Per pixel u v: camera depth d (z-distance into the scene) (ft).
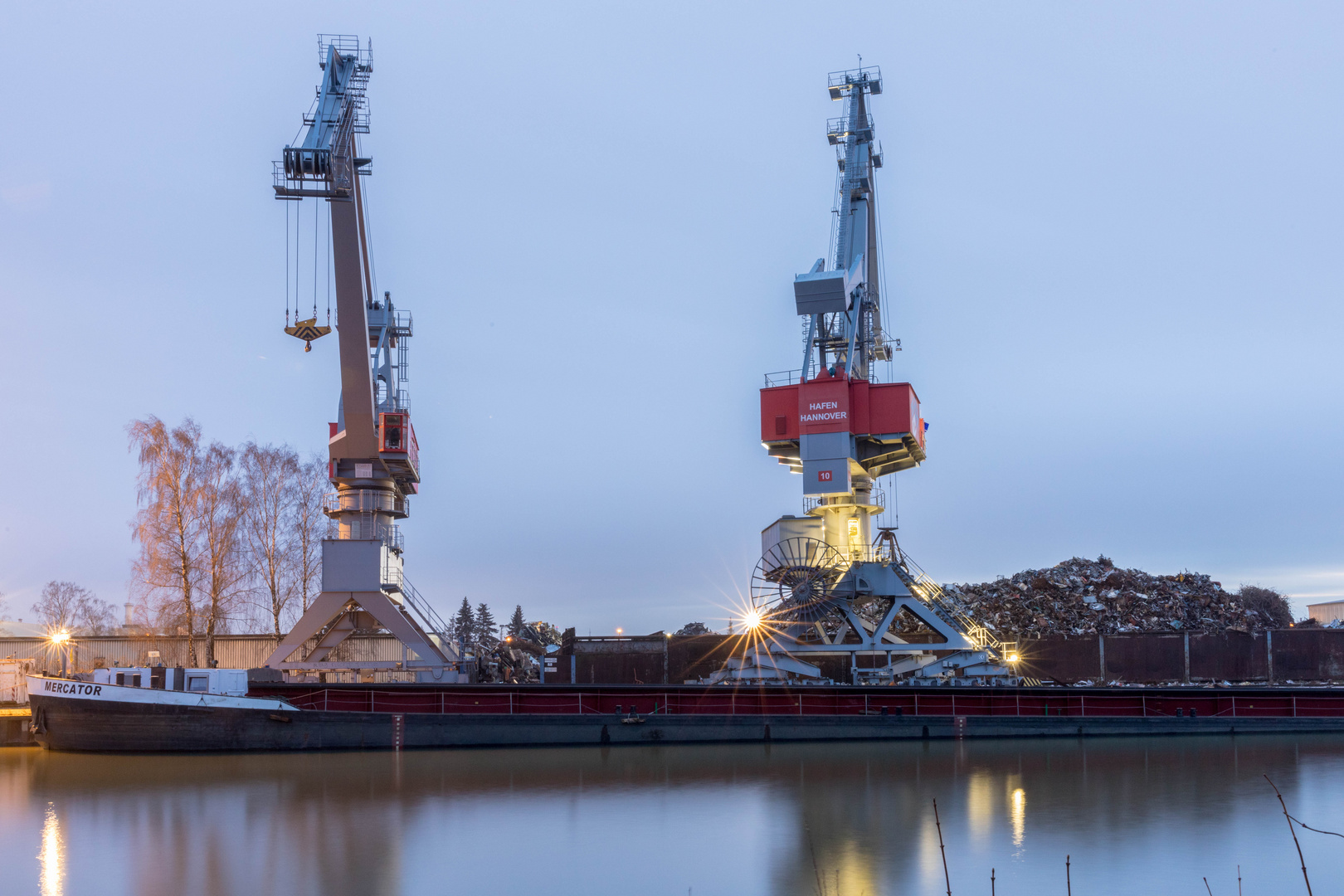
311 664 140.46
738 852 72.38
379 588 141.38
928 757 121.19
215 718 127.03
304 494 190.49
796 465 154.61
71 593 249.34
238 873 67.62
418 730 131.85
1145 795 93.30
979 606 233.35
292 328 130.11
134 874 67.46
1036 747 131.03
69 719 126.62
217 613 172.86
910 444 147.74
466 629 291.58
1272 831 77.61
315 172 122.72
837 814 85.46
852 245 155.74
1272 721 142.61
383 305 155.84
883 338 162.20
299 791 98.58
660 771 110.73
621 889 63.31
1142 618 224.94
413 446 154.92
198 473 173.37
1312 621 281.33
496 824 82.43
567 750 129.70
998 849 72.38
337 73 130.82
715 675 142.51
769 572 142.10
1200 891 61.46
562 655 176.35
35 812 88.38
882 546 147.33
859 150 159.84
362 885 64.59
